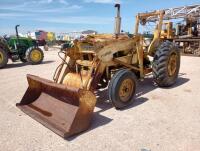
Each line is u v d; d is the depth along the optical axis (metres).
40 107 4.10
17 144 3.18
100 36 5.02
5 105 4.73
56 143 3.19
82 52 4.52
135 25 5.95
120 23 4.81
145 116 4.04
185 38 15.20
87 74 4.34
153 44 5.77
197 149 2.99
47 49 21.06
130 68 4.99
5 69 9.63
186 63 10.41
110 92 4.20
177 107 4.45
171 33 15.02
